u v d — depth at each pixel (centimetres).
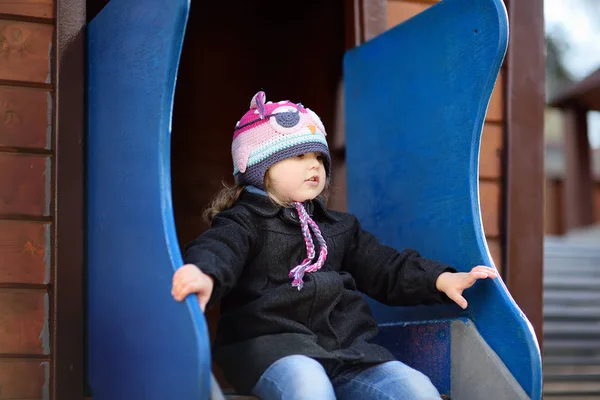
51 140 204
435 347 204
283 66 303
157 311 165
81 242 202
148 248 170
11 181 201
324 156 207
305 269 194
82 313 200
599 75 894
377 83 253
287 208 202
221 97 295
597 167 1165
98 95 201
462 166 209
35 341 198
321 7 305
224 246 181
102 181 195
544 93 278
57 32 206
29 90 204
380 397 179
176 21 169
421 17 232
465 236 205
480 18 207
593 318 523
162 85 171
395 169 240
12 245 199
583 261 660
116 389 182
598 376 429
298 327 187
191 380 153
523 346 182
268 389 176
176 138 287
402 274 204
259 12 303
